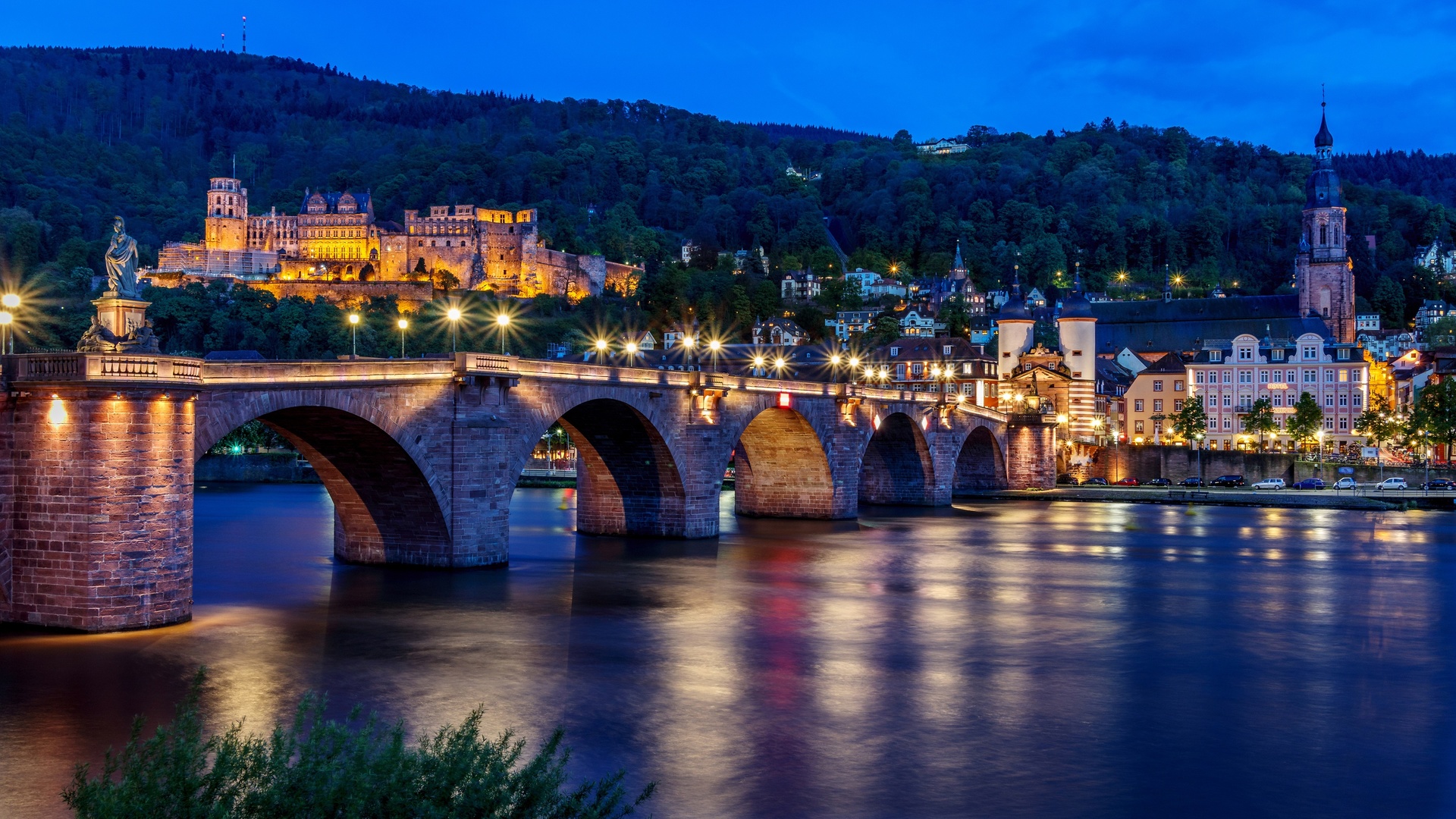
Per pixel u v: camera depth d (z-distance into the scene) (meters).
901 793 39.41
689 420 102.19
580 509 107.62
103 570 53.47
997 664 57.81
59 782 38.47
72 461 53.16
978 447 178.88
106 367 52.66
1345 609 74.62
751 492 130.88
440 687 51.09
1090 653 60.72
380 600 70.00
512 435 79.75
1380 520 137.25
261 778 24.44
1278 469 183.25
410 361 72.25
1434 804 39.25
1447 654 61.09
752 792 39.16
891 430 151.25
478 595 71.94
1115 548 106.81
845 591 79.38
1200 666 58.00
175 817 23.41
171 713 45.41
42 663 50.25
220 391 58.28
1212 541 113.50
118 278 55.59
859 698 51.00
